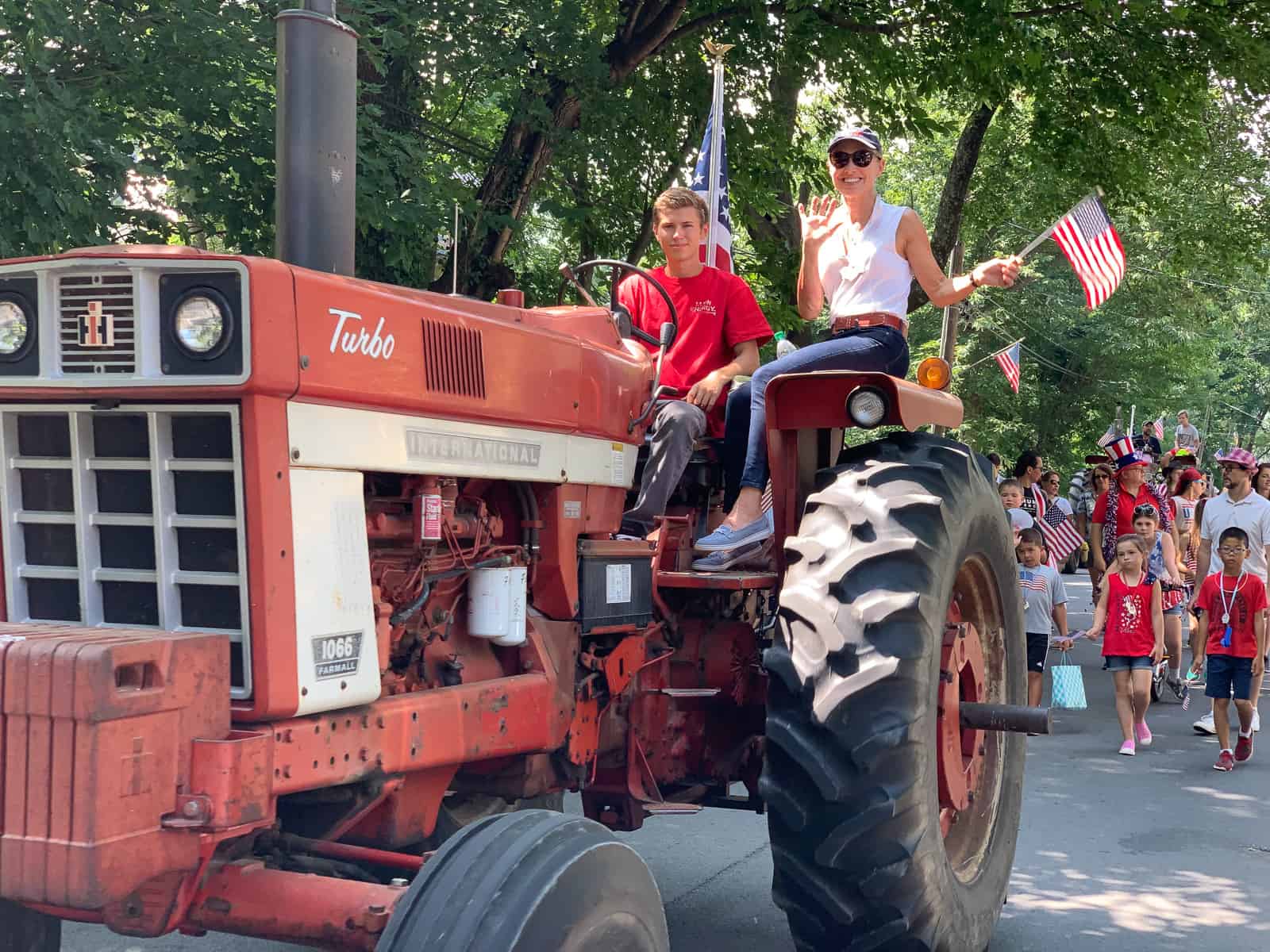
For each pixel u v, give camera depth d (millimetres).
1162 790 7188
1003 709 3715
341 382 2674
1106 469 14031
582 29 11000
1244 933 4703
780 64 13234
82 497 2660
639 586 3885
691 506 4445
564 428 3523
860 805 3201
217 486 2574
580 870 2439
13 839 2203
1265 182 21172
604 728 3881
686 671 4266
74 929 4461
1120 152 16344
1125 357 36250
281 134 3707
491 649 3434
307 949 4289
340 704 2697
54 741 2182
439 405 2990
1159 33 14469
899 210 4465
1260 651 7867
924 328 33969
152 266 2496
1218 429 66438
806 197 16234
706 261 7664
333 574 2686
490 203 11117
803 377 3676
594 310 3982
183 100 8148
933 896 3311
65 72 7938
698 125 13156
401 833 3029
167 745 2281
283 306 2527
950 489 3590
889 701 3227
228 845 2588
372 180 8930
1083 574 30000
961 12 12938
